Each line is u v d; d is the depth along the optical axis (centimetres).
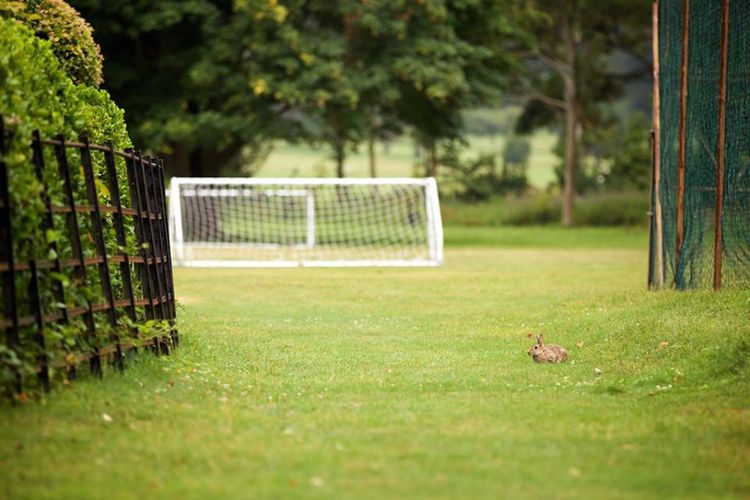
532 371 2353
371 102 7325
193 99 7225
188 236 6925
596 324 2850
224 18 7262
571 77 10188
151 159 2467
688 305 2766
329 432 1670
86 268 1986
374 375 2291
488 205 10869
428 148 11538
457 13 7462
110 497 1295
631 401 1978
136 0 6694
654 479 1413
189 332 2880
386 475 1411
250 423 1717
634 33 10825
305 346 2731
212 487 1343
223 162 8081
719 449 1579
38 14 2394
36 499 1280
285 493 1323
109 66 6981
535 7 10038
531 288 4250
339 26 7269
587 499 1323
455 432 1678
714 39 2934
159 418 1722
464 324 3222
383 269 5325
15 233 1709
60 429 1591
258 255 6388
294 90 6662
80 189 2019
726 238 2898
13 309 1672
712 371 2130
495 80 7794
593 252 6619
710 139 3002
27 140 1708
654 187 3503
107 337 2022
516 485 1376
